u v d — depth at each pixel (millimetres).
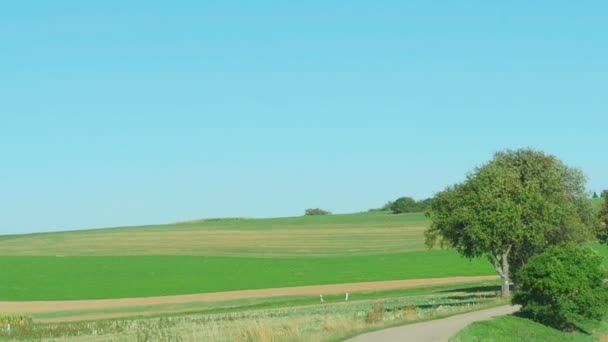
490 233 63031
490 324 40562
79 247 152750
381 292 85062
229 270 115750
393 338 33500
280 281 103000
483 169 68625
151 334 41844
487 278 98625
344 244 148625
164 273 113062
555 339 41688
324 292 88562
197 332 40562
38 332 50188
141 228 188750
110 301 86438
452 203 66375
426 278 101312
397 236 157000
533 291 44562
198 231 176375
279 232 170750
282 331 35062
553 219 64750
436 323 40781
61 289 97875
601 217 100375
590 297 43906
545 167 76500
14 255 141500
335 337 32938
